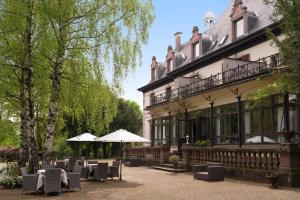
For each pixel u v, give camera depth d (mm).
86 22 16422
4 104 20391
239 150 19141
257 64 23188
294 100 19172
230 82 22641
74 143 46875
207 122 28484
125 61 17000
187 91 30422
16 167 18859
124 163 33844
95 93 17719
